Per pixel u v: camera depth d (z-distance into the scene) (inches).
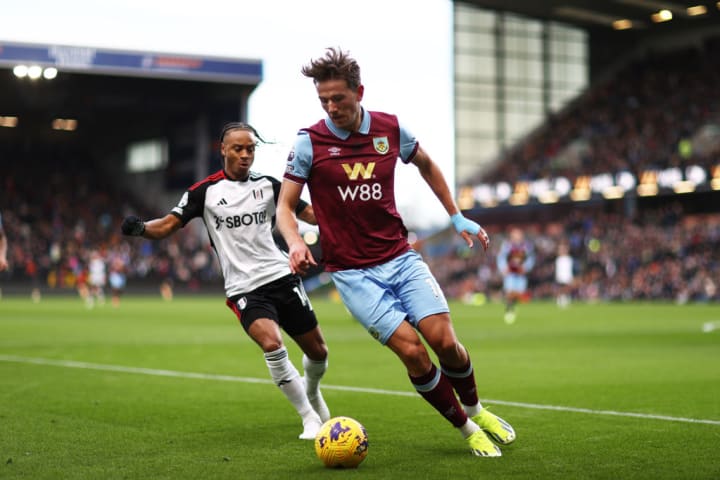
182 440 306.8
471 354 670.5
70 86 2356.1
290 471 254.4
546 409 379.2
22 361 605.9
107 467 260.7
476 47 2716.5
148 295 2464.3
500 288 2253.9
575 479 242.8
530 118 2773.1
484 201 2484.0
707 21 2534.5
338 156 269.3
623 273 2144.4
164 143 2701.8
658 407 385.1
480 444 276.1
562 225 2498.8
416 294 269.1
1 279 2346.2
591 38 2802.7
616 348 727.7
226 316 1294.3
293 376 312.7
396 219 275.7
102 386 465.4
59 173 2864.2
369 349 721.0
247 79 2198.6
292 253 258.2
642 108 2474.2
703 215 2269.9
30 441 304.0
